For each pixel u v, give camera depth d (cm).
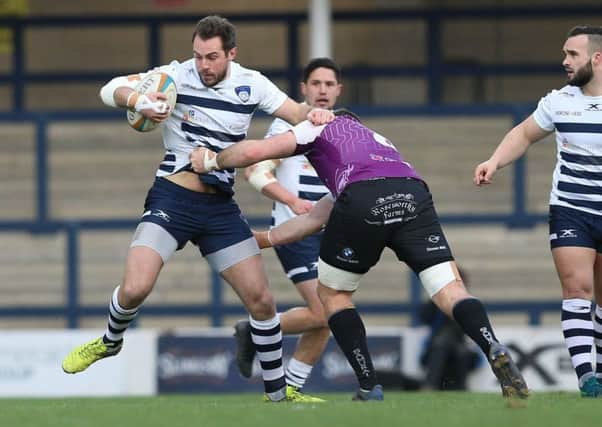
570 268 2928
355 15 7075
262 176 3234
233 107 2741
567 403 2533
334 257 2588
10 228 6350
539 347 5116
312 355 3359
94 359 2855
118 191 6569
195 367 5169
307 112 2792
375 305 6009
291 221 2841
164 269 6234
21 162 6606
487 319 2503
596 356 3114
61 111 6550
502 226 6247
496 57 7194
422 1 7269
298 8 7294
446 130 6544
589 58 2881
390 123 6569
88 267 6297
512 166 6381
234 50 2714
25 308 6156
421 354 4962
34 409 2578
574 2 7212
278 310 6028
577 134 2897
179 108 2734
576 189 2916
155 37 7200
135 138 6625
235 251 2780
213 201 2755
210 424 2141
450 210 6406
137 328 6122
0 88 7231
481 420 2148
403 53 7150
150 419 2239
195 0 7312
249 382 5150
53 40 7262
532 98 7169
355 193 2548
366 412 2298
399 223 2553
